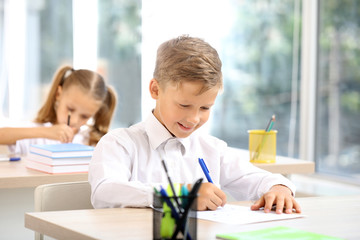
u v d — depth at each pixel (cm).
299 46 384
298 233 126
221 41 441
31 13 516
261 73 409
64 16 514
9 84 518
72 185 183
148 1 496
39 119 317
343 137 356
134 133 188
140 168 184
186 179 190
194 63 161
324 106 370
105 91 314
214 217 144
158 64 175
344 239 124
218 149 198
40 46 517
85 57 516
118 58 511
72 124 304
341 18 354
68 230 128
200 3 457
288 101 392
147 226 131
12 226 248
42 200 176
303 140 381
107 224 133
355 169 348
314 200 174
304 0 377
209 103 165
